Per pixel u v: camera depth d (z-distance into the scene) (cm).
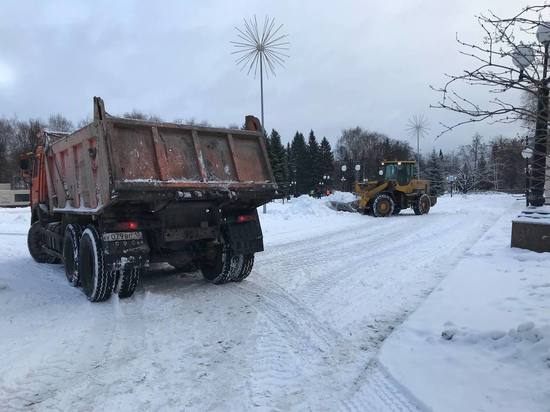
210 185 672
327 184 7225
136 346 484
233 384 398
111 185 596
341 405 362
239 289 720
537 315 530
